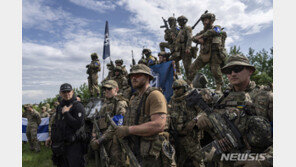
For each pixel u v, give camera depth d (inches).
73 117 144.4
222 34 218.8
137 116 98.9
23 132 398.6
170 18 273.9
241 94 82.4
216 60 213.8
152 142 93.3
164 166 93.2
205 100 96.3
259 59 899.4
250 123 71.9
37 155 321.7
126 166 109.0
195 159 143.2
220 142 80.5
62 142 143.7
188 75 239.9
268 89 76.6
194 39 226.4
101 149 143.3
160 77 217.6
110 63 352.5
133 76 105.5
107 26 370.6
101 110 170.1
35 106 960.3
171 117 150.9
